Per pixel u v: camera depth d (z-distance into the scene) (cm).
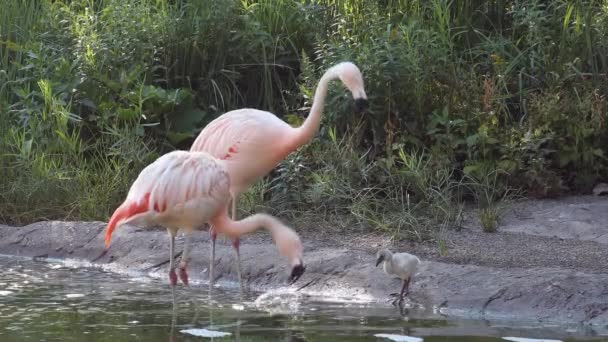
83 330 819
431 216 1218
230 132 1045
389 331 822
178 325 844
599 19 1495
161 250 1133
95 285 1023
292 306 934
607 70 1444
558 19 1510
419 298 949
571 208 1260
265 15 1582
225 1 1537
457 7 1573
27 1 1644
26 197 1317
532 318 881
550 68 1451
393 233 1148
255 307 929
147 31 1516
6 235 1241
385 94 1380
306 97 1384
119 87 1440
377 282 989
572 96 1419
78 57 1464
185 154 962
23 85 1505
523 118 1407
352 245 1128
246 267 1066
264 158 1049
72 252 1181
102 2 1631
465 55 1523
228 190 966
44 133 1414
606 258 1034
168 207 935
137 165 1347
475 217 1246
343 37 1445
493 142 1333
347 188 1269
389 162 1288
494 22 1576
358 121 1384
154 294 984
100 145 1424
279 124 1054
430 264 1010
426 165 1311
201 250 1120
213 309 916
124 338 793
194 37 1520
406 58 1394
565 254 1054
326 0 1587
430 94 1407
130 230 1198
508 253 1067
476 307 913
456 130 1365
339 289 1000
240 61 1545
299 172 1299
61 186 1328
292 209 1283
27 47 1502
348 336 804
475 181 1290
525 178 1337
